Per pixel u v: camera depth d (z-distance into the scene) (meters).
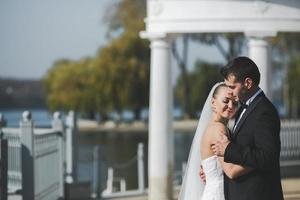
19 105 193.38
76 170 23.27
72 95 97.44
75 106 97.31
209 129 9.41
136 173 38.03
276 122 8.78
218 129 9.21
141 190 25.62
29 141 18.56
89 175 34.56
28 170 18.52
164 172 21.88
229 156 8.62
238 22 20.61
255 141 8.73
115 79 91.38
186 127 90.62
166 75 21.77
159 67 21.72
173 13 21.19
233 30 20.67
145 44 91.62
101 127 98.31
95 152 24.22
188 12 21.00
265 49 20.64
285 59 96.44
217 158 9.38
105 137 82.00
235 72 8.93
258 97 8.95
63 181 22.42
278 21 20.45
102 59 92.19
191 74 104.00
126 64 91.06
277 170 8.83
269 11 20.47
